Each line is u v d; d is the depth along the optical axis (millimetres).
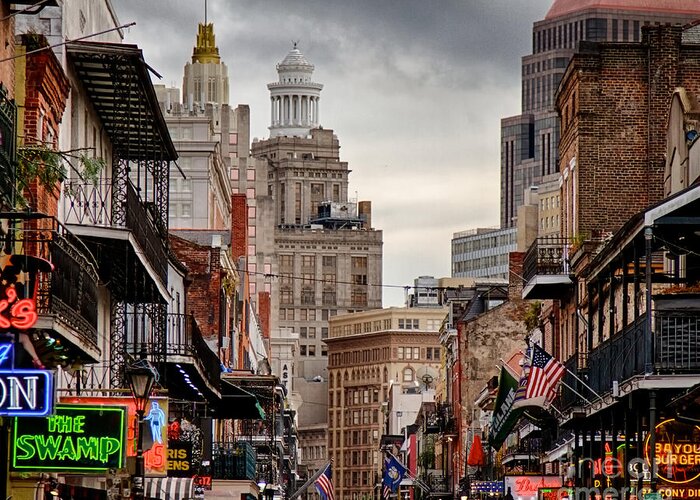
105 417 58062
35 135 61594
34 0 58156
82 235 72500
